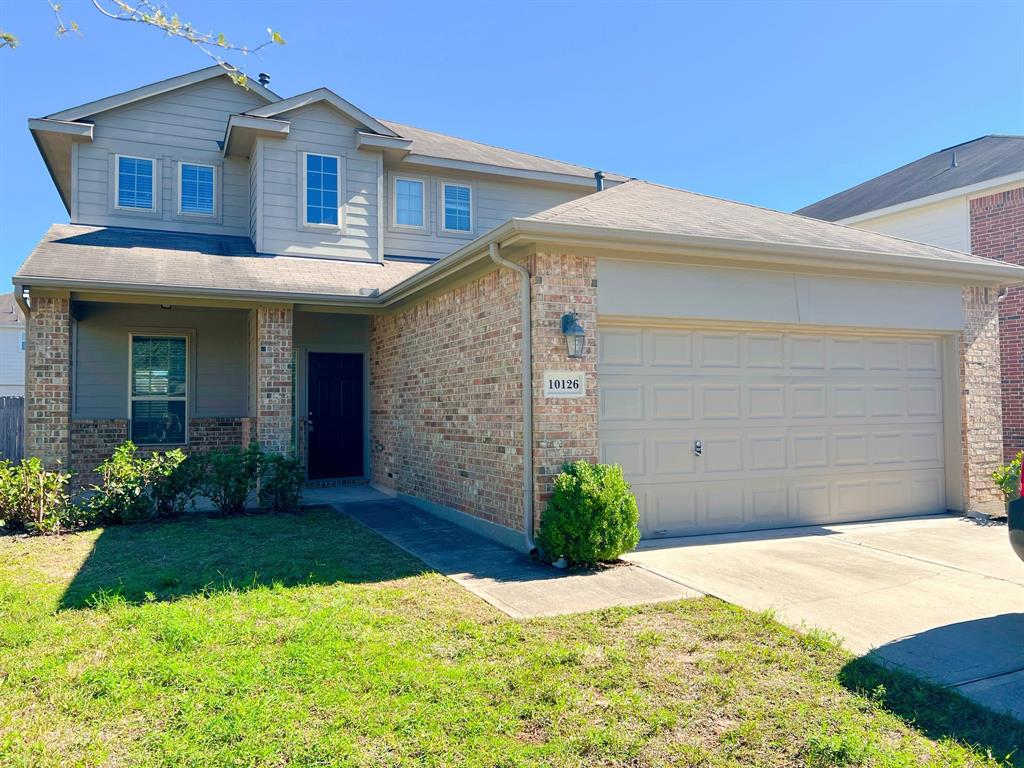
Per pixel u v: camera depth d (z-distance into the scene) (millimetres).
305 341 12914
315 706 3562
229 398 12898
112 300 9930
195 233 13406
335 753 3121
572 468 6863
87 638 4508
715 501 8172
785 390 8609
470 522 8445
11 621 4844
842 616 5109
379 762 3068
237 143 13148
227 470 9578
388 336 11922
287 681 3850
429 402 9945
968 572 6355
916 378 9461
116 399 12188
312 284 10914
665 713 3537
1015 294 12453
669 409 7941
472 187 14914
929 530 8359
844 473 8914
